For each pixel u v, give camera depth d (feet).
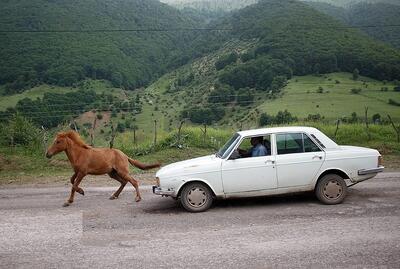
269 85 341.41
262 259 19.58
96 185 41.60
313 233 23.03
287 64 369.91
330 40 408.05
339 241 21.59
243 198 32.53
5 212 30.78
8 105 303.27
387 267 18.21
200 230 24.47
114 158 33.01
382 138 68.33
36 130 68.18
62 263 20.04
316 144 29.81
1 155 58.85
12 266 19.90
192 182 28.94
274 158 29.22
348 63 377.71
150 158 60.49
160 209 30.07
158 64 575.38
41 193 38.14
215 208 29.76
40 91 363.35
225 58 422.82
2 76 397.60
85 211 30.17
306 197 31.91
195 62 508.12
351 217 25.88
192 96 373.40
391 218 25.32
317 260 19.24
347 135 70.33
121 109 302.25
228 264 19.12
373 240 21.56
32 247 22.53
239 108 299.17
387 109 254.68
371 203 29.22
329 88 325.83
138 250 21.43
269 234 23.16
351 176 29.53
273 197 32.37
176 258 20.10
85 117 247.91
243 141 29.55
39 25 546.67
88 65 446.60
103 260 20.24
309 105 274.77
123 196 35.17
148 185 40.27
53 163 55.98
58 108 274.57
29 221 27.86
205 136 68.44
